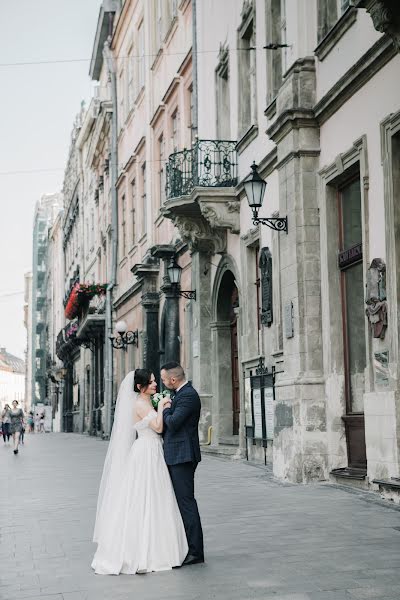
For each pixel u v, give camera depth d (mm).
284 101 13188
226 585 6055
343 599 5516
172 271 20969
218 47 19219
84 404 50094
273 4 15305
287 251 13070
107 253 39688
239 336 17312
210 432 19594
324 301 12477
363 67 10859
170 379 7141
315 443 12203
